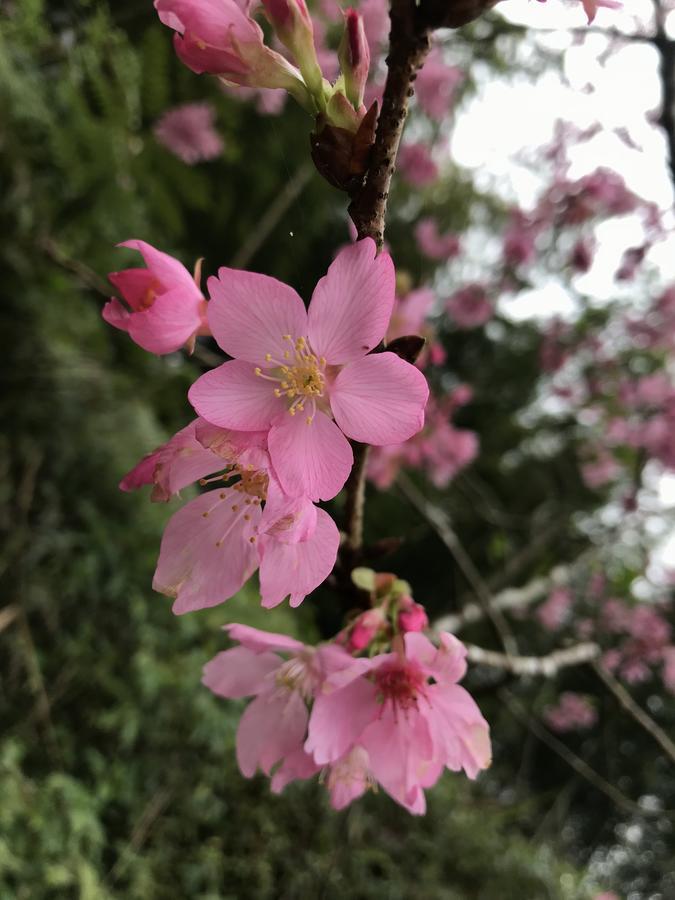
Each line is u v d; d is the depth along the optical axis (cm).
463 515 75
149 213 48
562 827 72
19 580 41
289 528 9
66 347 47
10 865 34
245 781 44
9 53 35
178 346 12
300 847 45
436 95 50
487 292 59
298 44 10
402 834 50
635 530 67
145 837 40
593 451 72
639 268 51
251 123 56
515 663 28
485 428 86
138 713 41
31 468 43
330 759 13
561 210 53
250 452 9
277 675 14
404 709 13
